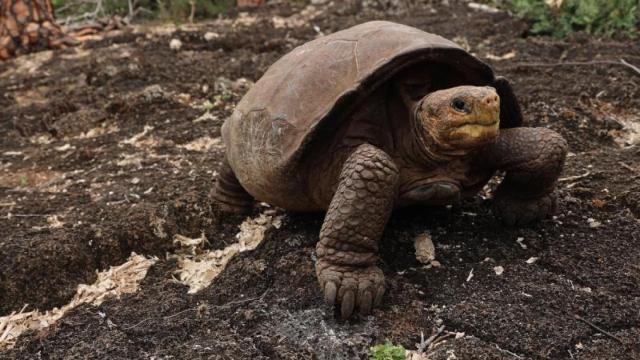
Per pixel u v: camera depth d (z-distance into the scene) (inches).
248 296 100.1
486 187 124.0
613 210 115.3
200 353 87.8
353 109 90.7
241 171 105.5
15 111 188.1
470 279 97.0
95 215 126.1
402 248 103.9
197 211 124.6
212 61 213.0
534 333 86.0
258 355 86.8
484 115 84.0
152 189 135.1
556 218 112.3
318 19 256.7
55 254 113.2
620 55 185.6
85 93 193.8
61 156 160.1
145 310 100.6
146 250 119.6
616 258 101.0
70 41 245.9
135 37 246.4
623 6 206.1
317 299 93.7
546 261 100.8
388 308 91.3
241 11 280.5
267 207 125.2
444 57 91.6
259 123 98.7
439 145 88.8
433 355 83.4
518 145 97.3
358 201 85.6
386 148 94.3
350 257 87.7
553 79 174.9
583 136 146.1
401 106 94.7
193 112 178.1
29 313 107.2
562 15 212.7
